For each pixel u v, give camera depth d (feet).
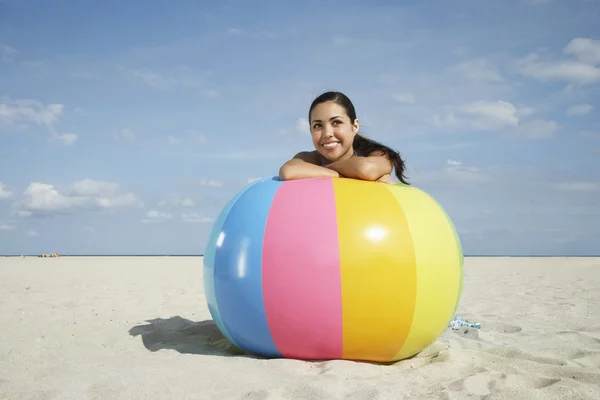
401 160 13.30
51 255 81.35
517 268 51.29
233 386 9.31
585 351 12.75
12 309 19.10
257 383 9.46
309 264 10.17
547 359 12.05
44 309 19.31
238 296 10.73
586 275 40.06
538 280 35.19
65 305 20.49
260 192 11.48
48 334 14.84
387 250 10.27
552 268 50.85
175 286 28.96
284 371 10.10
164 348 13.24
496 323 17.03
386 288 10.21
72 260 68.13
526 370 10.98
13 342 13.73
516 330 16.16
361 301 10.16
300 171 11.71
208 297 11.96
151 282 31.48
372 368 10.41
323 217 10.44
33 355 12.34
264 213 10.86
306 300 10.21
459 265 11.61
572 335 14.98
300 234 10.35
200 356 11.72
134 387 9.32
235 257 10.78
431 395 9.02
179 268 47.83
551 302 22.88
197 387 9.28
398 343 10.76
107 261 65.82
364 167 11.48
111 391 9.15
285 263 10.28
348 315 10.22
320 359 10.97
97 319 17.40
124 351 12.88
